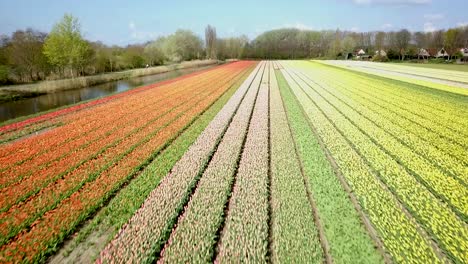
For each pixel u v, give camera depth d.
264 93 34.94
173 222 9.70
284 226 9.28
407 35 119.69
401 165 14.48
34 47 49.91
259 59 144.38
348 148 16.38
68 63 49.94
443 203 11.02
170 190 11.63
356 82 44.59
